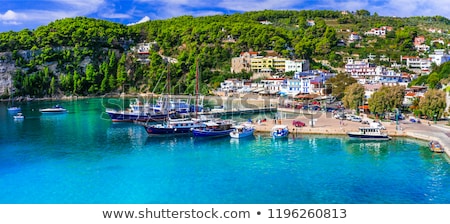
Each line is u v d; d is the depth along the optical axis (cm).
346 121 13700
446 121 13025
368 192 7356
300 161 9319
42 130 13900
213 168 8900
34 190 7750
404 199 7025
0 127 14662
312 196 7206
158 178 8300
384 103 13462
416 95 15912
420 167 8694
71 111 19688
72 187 7875
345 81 19962
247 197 7200
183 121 13025
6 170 8988
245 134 12106
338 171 8538
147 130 12344
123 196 7369
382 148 10369
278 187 7662
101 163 9438
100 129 13988
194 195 7338
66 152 10519
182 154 10162
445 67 19200
